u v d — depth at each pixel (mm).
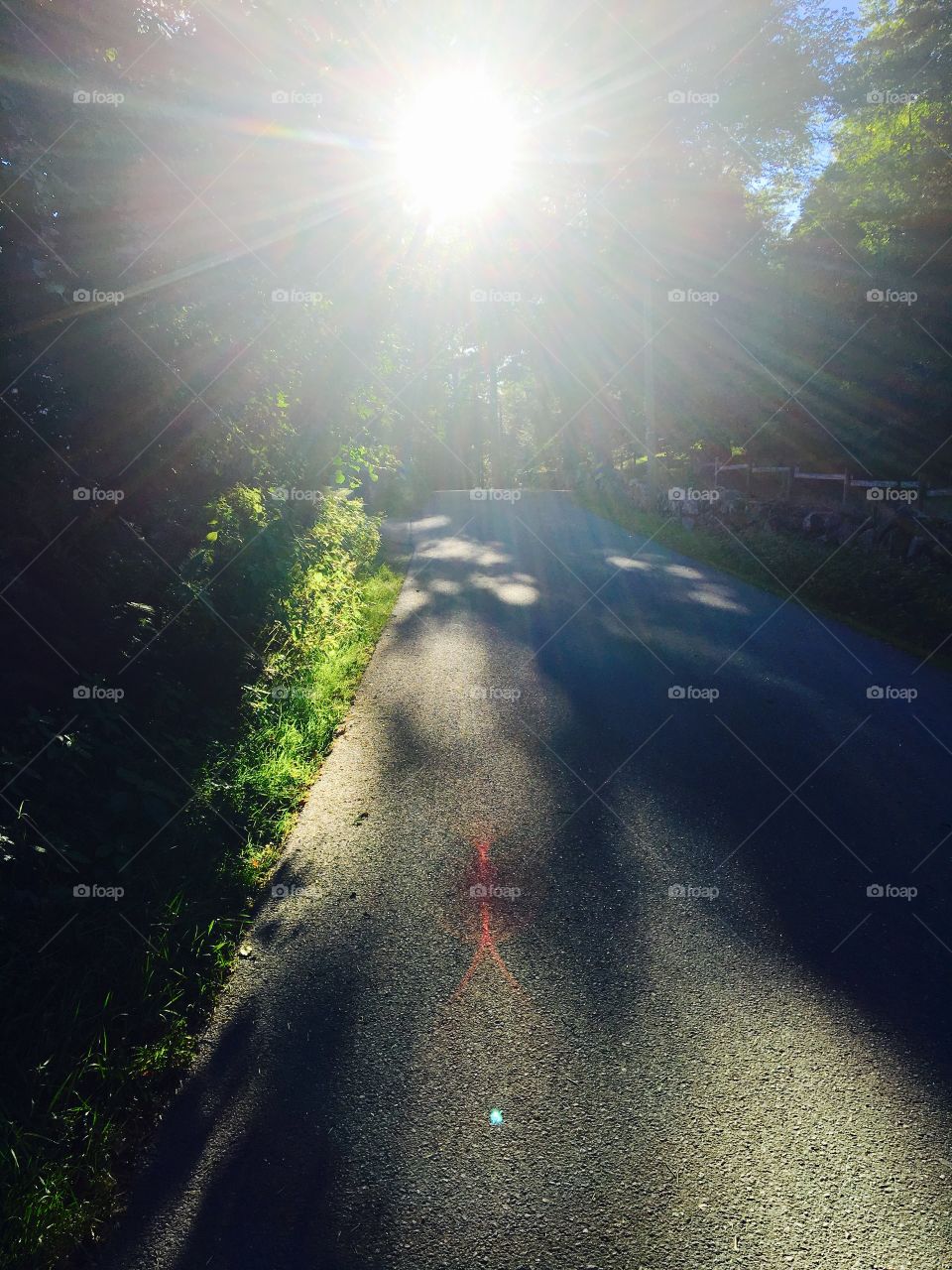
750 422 22750
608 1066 2746
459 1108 2586
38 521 4473
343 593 9375
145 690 4918
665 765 5309
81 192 5273
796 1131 2461
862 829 4402
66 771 3939
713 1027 2924
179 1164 2418
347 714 6438
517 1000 3090
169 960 3285
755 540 14492
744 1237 2139
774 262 21000
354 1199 2285
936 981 3162
